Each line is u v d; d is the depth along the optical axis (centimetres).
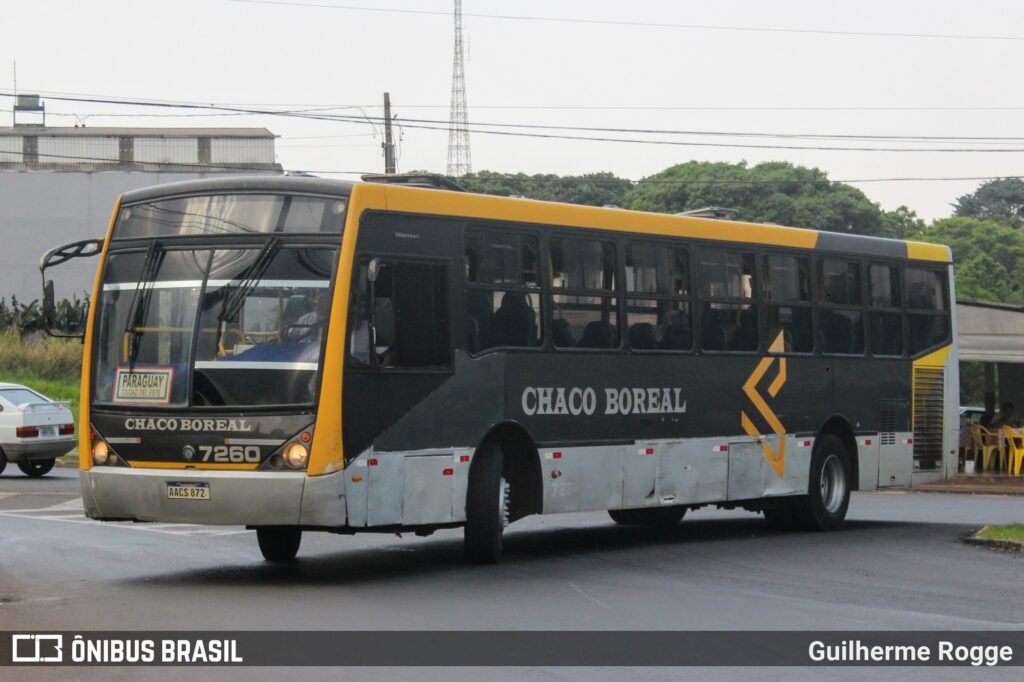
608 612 1112
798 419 1831
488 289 1404
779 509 1894
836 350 1902
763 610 1141
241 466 1227
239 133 6775
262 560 1454
